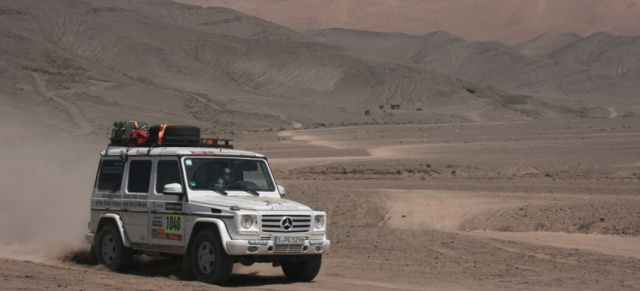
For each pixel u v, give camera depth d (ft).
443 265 92.32
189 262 74.08
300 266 76.64
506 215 154.30
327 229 132.98
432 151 377.91
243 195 75.66
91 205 84.99
